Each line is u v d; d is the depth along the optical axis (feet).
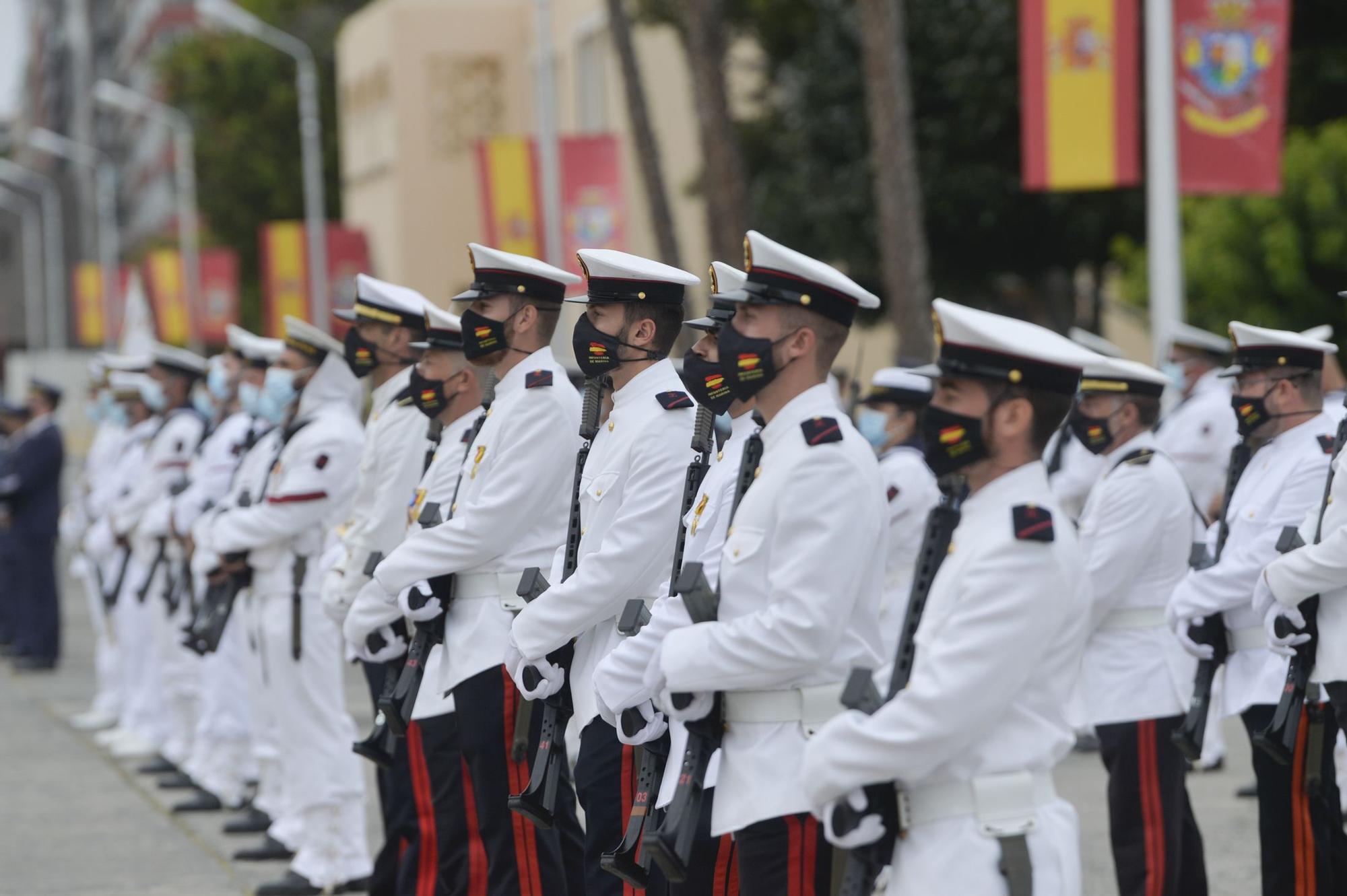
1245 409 51.42
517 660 42.91
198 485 78.38
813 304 34.17
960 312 29.81
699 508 37.50
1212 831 67.05
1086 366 29.55
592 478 43.73
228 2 426.92
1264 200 133.08
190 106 425.28
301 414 63.93
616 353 43.47
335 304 258.57
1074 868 29.91
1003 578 28.73
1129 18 95.81
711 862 36.32
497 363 48.42
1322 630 45.29
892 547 66.64
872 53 133.69
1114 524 52.03
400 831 57.06
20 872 66.80
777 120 208.33
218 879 65.16
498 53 288.51
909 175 134.41
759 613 33.32
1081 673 52.54
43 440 123.13
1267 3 97.76
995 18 178.60
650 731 38.24
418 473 54.34
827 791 29.68
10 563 128.88
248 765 77.92
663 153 229.04
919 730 28.63
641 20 191.31
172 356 89.56
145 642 91.71
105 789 82.94
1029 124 97.25
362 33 313.94
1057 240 190.60
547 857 47.50
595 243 155.02
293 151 406.00
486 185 157.17
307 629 61.62
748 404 36.58
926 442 30.30
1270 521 50.19
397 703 47.50
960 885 29.19
